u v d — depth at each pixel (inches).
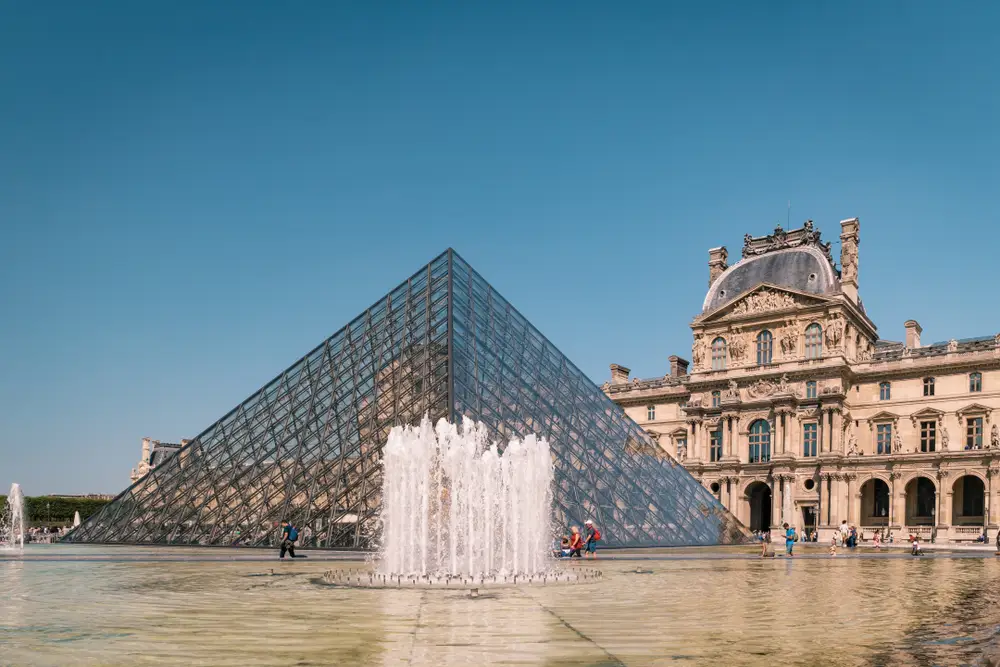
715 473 4808.1
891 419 4453.7
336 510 2203.5
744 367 4785.9
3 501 5467.5
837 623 899.4
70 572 1525.6
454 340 2448.3
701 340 4990.2
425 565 1706.4
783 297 4704.7
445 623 868.6
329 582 1317.7
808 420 4552.2
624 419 2923.2
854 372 4562.0
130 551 2194.9
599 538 2274.9
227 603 1042.1
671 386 5211.6
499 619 901.8
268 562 1803.6
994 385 4200.3
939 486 4207.7
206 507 2418.8
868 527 4330.7
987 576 1648.6
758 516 4872.0
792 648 735.1
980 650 731.4
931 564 2103.8
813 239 4869.6
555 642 754.2
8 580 1362.0
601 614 952.3
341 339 2770.7
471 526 1729.8
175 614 936.3
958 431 4264.3
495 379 2488.9
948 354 4338.1
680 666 650.2
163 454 7839.6
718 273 5177.2
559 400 2662.4
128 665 645.9
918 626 881.5
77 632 806.5
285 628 831.7
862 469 4414.4
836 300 4478.3
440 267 2832.2
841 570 1809.8
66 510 5748.0
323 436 2417.6
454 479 1743.4
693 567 1814.7
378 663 655.1
